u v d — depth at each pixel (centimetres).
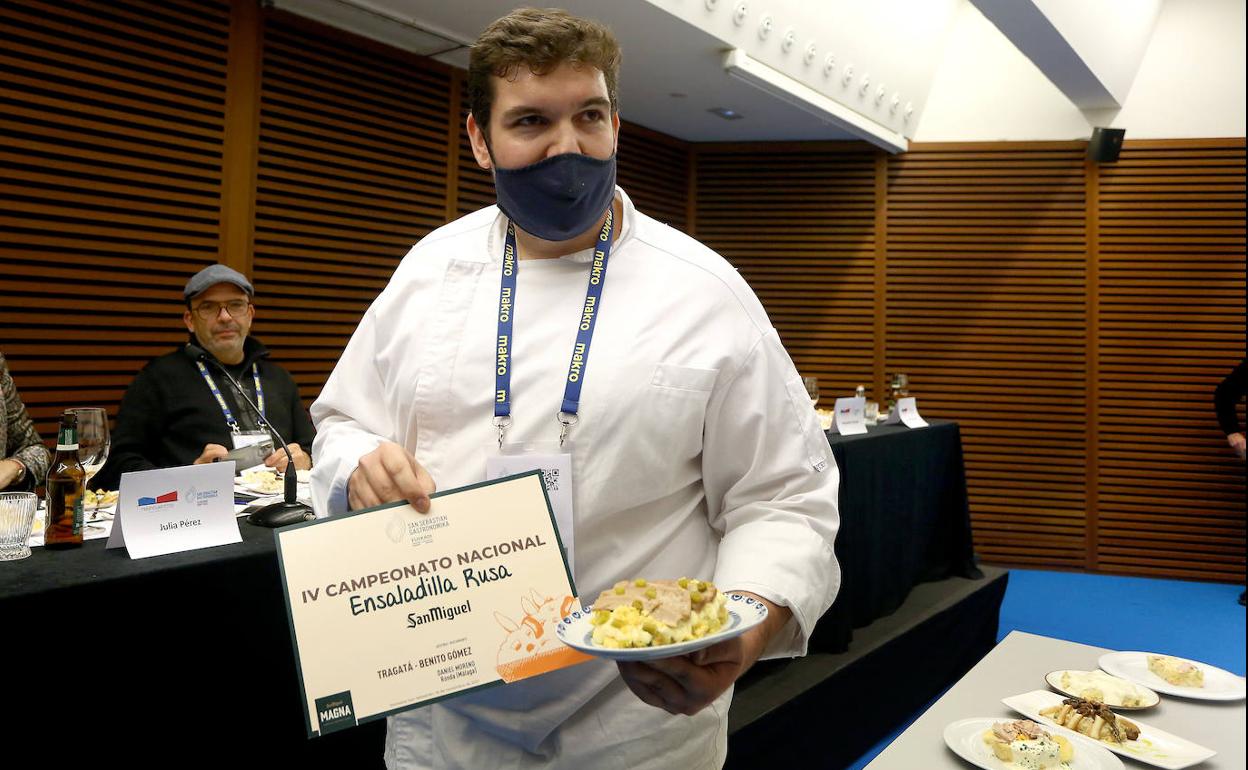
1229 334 557
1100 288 579
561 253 114
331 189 427
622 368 104
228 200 386
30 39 332
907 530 385
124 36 355
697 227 634
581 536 105
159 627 147
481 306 113
